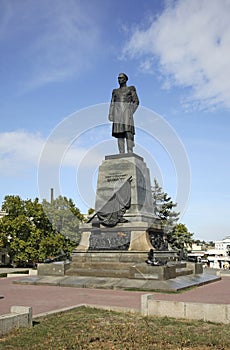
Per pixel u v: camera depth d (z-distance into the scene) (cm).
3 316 1012
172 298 1605
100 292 1816
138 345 910
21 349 878
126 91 2609
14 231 5138
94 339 955
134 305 1408
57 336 978
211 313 1151
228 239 8600
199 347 909
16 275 3256
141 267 2006
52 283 2109
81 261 2297
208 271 3241
